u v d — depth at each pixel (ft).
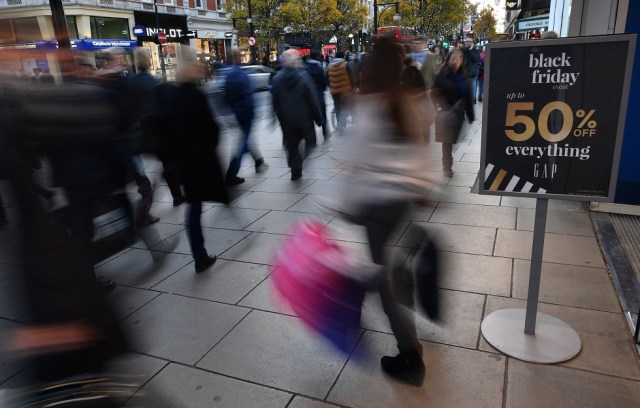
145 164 26.68
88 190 6.82
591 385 8.48
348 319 9.44
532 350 9.35
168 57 96.53
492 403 8.20
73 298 6.62
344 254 9.61
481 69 47.93
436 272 9.37
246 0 117.39
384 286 8.72
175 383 9.03
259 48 134.82
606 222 15.69
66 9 94.94
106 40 94.17
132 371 8.39
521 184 8.86
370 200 8.27
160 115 13.60
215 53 137.69
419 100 8.19
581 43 7.90
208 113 13.33
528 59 8.27
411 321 8.93
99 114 6.98
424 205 8.71
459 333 10.13
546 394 8.34
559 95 8.25
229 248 15.17
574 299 11.19
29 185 6.27
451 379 8.80
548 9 52.47
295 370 9.27
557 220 16.12
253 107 23.21
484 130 8.81
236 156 22.56
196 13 127.03
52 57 6.58
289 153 22.84
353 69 31.65
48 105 6.35
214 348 10.06
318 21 129.18
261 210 18.71
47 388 6.72
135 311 11.57
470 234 15.17
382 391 8.61
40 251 6.42
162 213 19.13
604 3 19.47
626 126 15.92
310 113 22.67
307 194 20.51
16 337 6.91
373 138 8.13
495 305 11.10
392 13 151.94
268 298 11.96
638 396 8.18
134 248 15.40
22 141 6.23
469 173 22.67
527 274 12.48
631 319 10.13
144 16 110.11
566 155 8.46
